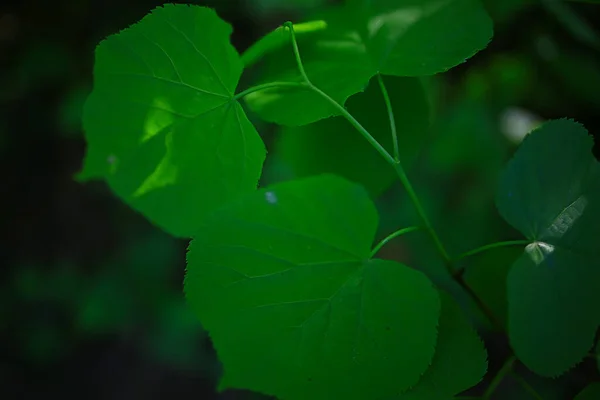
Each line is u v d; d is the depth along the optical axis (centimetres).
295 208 31
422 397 31
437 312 31
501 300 34
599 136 47
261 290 31
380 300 31
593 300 30
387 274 31
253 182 32
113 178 33
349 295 31
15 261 113
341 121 35
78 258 112
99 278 107
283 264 31
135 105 33
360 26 33
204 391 110
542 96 51
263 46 34
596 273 31
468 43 32
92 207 114
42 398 111
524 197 32
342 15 34
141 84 32
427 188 78
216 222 31
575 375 38
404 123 35
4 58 101
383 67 32
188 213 33
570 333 31
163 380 112
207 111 32
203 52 32
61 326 113
